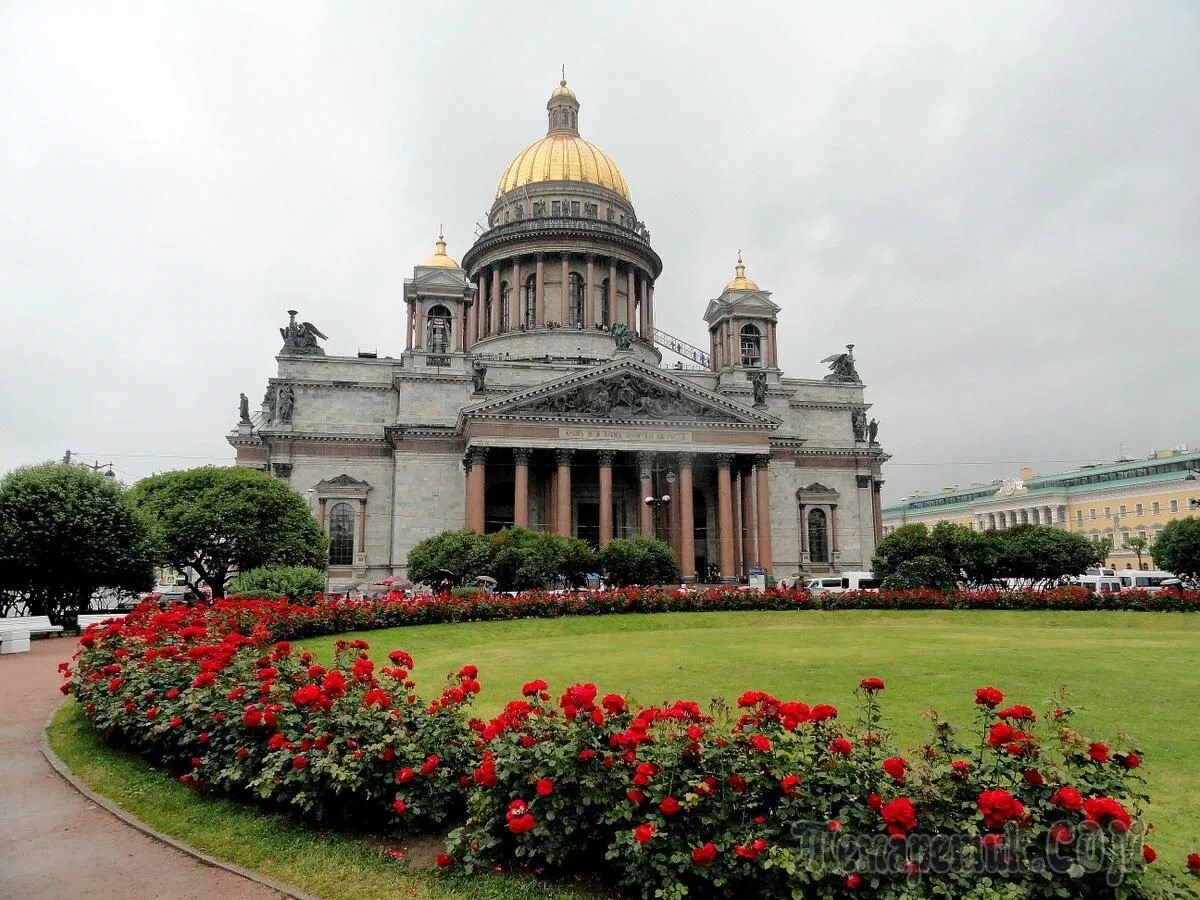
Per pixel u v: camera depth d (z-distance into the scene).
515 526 70.44
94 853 12.84
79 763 17.48
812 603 54.09
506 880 11.23
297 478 87.81
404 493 86.88
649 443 82.38
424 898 10.86
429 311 95.94
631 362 83.06
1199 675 25.94
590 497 90.50
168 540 63.41
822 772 10.21
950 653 31.42
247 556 66.44
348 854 12.28
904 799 9.16
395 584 74.31
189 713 15.76
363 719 13.73
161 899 11.19
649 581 66.56
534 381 94.19
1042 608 53.38
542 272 108.50
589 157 117.12
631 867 10.27
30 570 50.34
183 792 15.22
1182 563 82.94
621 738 10.92
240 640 19.22
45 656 36.88
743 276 108.56
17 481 50.81
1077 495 166.50
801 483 99.88
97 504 51.81
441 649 37.09
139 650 21.11
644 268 113.94
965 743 17.11
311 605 44.50
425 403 90.69
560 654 33.28
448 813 13.22
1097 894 8.56
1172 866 10.84
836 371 107.44
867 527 100.56
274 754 13.90
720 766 10.52
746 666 28.36
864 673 26.44
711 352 110.06
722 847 9.86
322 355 92.75
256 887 11.49
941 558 64.50
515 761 11.45
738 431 84.75
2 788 16.20
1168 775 15.31
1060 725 10.95
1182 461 152.00
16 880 11.90
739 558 88.06
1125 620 48.12
